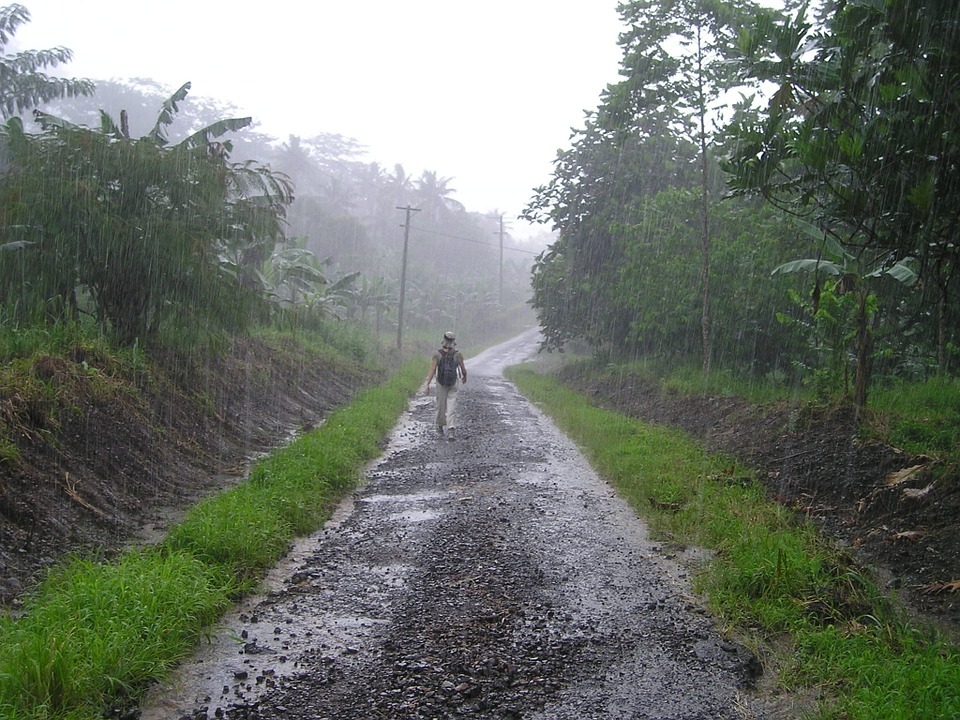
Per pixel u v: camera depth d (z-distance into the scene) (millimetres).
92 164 10391
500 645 4785
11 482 6316
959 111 5871
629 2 16641
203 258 11062
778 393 13633
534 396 21281
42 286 10172
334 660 4551
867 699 3912
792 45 6508
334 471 9086
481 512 8023
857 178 6473
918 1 5770
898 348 12914
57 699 3715
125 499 7492
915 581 5836
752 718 4016
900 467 7992
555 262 29594
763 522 7070
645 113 20594
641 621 5262
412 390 21469
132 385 9602
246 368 15117
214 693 4148
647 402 18312
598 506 8484
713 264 17438
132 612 4520
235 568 5961
